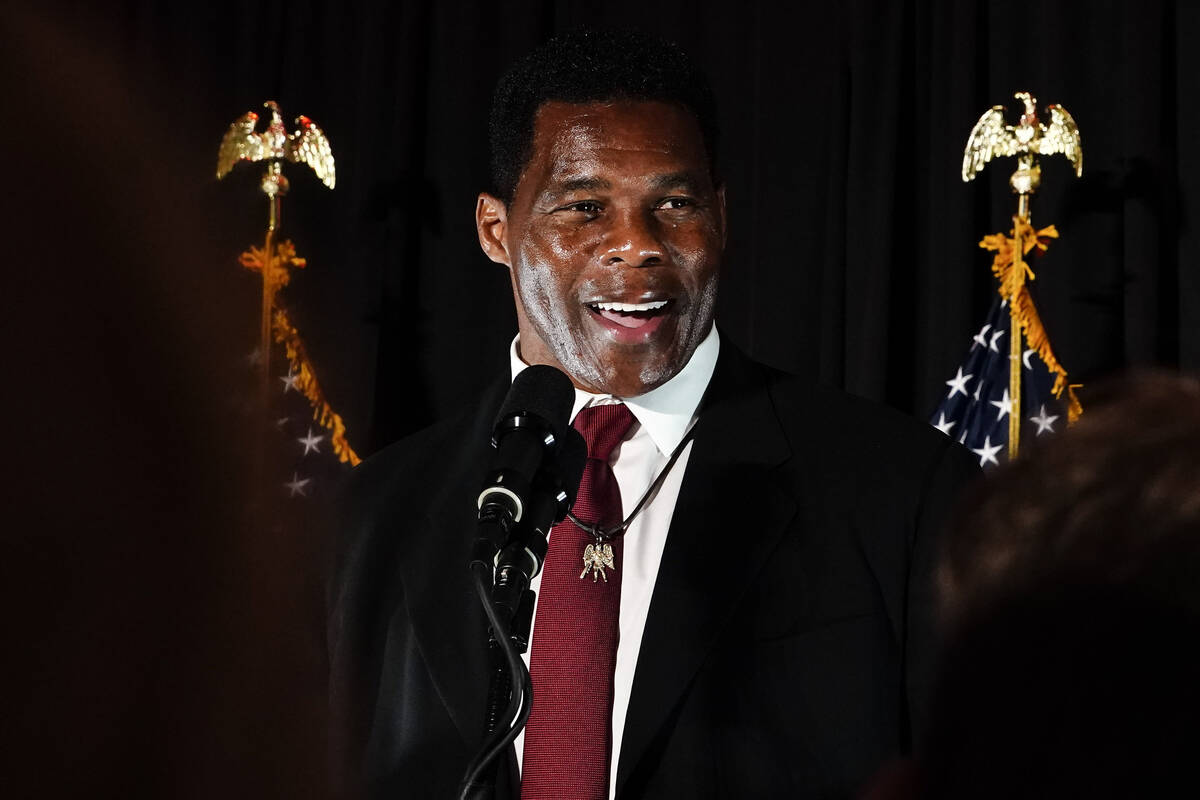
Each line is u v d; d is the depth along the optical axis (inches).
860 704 71.7
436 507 84.0
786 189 190.5
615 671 75.4
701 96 85.0
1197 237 173.2
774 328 189.2
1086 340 175.5
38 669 12.9
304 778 15.7
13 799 12.8
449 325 206.7
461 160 207.5
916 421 82.7
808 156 190.1
